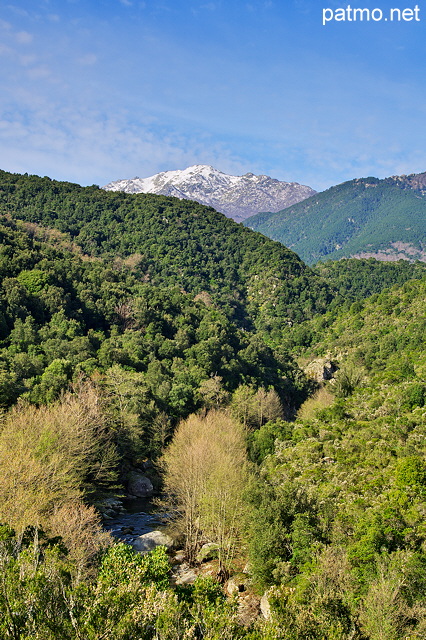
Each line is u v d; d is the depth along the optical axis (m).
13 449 42.56
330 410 79.88
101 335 100.62
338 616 26.30
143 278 169.75
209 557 46.06
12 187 199.12
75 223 193.25
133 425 68.44
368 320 140.25
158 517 54.88
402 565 29.45
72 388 68.12
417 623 26.69
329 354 134.62
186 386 86.31
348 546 33.19
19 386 64.44
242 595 37.06
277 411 97.75
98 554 34.53
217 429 67.81
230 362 108.38
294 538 36.78
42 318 95.69
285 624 24.33
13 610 20.73
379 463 52.62
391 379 89.06
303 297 183.25
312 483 50.84
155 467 67.69
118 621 21.28
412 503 38.69
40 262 109.50
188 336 113.88
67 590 22.98
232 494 46.62
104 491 58.66
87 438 54.12
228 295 180.25
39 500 36.06
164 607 22.45
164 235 199.75
